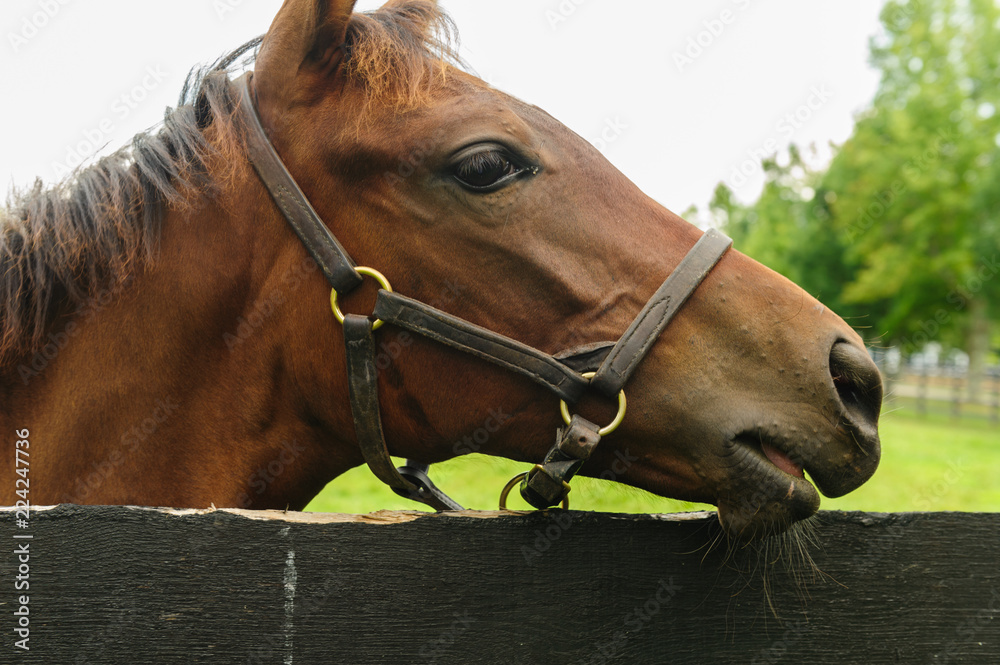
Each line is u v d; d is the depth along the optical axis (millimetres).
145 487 1478
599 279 1380
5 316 1463
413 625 1233
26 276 1481
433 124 1377
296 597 1208
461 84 1463
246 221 1458
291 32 1417
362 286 1407
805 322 1344
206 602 1188
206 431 1516
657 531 1320
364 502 4203
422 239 1386
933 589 1363
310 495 1700
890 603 1354
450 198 1376
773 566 1339
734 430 1298
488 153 1363
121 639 1168
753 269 1411
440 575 1245
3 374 1490
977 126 17078
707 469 1322
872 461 1327
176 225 1483
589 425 1324
